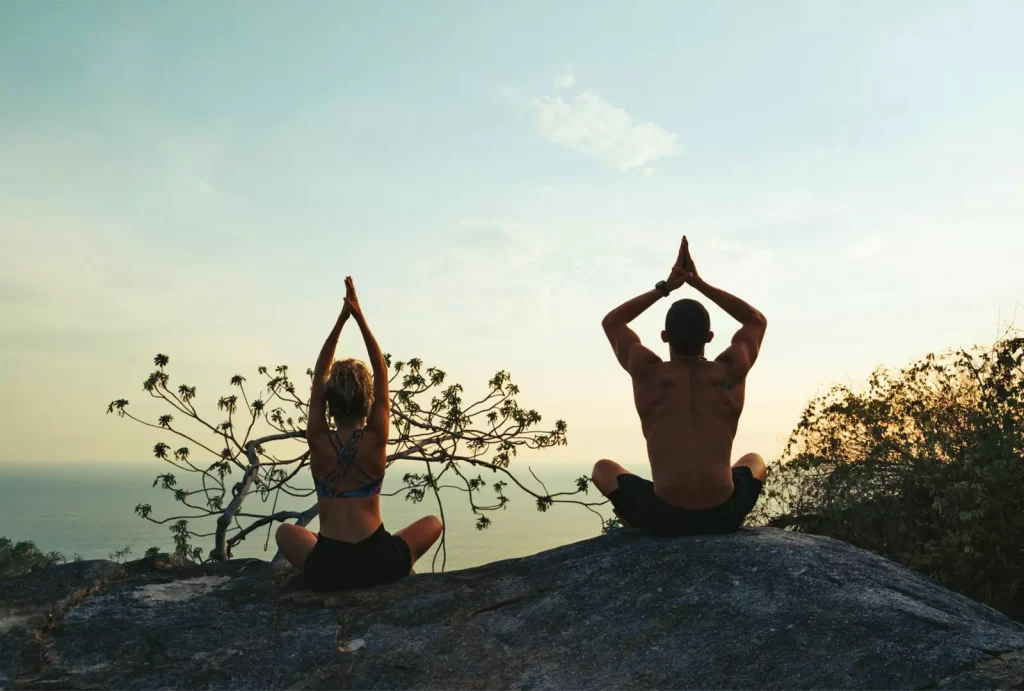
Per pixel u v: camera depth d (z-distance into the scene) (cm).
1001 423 848
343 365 403
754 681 257
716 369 400
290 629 345
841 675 250
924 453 891
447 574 405
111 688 301
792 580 314
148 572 431
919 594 315
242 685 301
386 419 402
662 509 392
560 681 282
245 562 450
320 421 395
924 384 962
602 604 331
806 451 1052
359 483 395
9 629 345
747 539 369
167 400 897
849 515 935
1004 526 759
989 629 283
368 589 388
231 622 355
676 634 296
